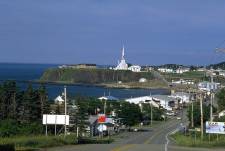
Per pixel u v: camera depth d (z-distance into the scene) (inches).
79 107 2726.4
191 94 5280.5
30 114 2768.2
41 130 2143.2
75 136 1782.7
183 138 2365.9
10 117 2689.5
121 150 1193.4
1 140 1283.2
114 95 7628.0
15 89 2812.5
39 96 2839.6
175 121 4886.8
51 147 1258.0
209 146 1583.4
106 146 1347.2
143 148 1296.8
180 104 6284.5
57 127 2263.8
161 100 6008.9
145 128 3961.6
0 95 2753.4
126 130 3708.2
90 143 1658.5
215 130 1995.6
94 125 3088.1
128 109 3944.4
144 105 4965.6
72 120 2640.3
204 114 3361.2
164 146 1441.9
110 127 3383.4
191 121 3383.4
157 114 4950.8
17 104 2773.1
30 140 1325.0
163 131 3614.7
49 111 2819.9
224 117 2839.6
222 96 3617.1
